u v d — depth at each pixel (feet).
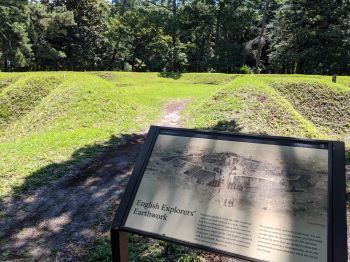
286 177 9.53
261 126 33.50
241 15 117.29
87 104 40.04
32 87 51.96
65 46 120.88
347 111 44.32
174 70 123.75
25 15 94.43
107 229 16.33
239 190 9.75
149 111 43.60
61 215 17.75
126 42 128.57
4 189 20.24
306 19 95.76
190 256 13.39
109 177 22.66
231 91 42.57
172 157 11.06
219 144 10.90
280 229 8.80
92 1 121.39
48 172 22.74
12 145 28.89
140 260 13.46
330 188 8.96
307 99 47.11
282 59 102.47
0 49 93.09
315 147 9.78
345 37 92.73
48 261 14.07
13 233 16.12
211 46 135.23
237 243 8.91
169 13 119.03
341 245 8.14
